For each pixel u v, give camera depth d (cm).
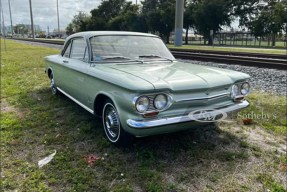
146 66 404
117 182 308
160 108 316
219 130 451
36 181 309
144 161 349
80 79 445
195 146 391
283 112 543
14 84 783
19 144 396
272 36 3938
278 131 454
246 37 4344
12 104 589
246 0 4500
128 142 367
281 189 302
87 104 437
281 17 3534
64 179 313
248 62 1130
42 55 1722
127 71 364
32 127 460
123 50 446
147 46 472
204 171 332
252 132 450
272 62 1134
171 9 5150
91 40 446
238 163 351
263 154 376
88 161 349
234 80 378
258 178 321
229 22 4678
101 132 433
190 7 5038
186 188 300
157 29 5609
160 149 379
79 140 409
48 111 538
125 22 6319
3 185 300
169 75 352
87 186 300
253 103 599
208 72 384
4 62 1281
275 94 686
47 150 379
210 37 4434
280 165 349
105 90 365
